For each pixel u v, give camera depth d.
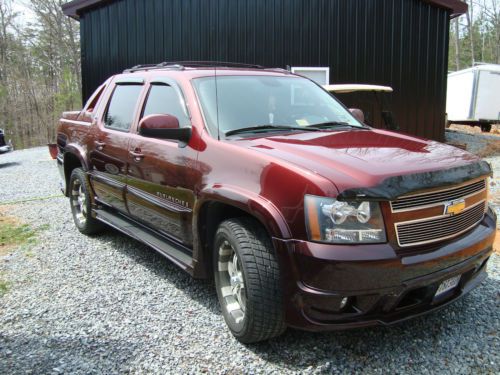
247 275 3.00
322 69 12.71
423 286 2.86
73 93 38.62
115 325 3.57
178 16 13.02
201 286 4.26
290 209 2.82
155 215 4.19
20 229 6.23
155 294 4.10
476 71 19.78
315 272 2.70
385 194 2.70
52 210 7.33
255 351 3.18
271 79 4.44
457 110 20.98
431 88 13.38
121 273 4.61
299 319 2.84
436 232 2.95
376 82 12.97
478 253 3.18
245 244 3.06
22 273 4.67
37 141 41.22
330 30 12.69
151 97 4.49
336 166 2.87
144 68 5.12
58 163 6.43
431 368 2.97
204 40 12.91
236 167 3.22
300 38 12.65
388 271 2.70
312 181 2.76
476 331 3.39
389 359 3.07
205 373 2.95
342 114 4.46
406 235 2.82
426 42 13.17
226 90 4.04
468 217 3.22
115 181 4.82
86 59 14.35
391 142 3.55
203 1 12.81
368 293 2.70
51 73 42.19
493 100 20.17
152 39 13.32
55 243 5.60
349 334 3.37
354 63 12.84
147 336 3.40
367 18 12.77
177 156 3.76
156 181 4.05
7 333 3.49
